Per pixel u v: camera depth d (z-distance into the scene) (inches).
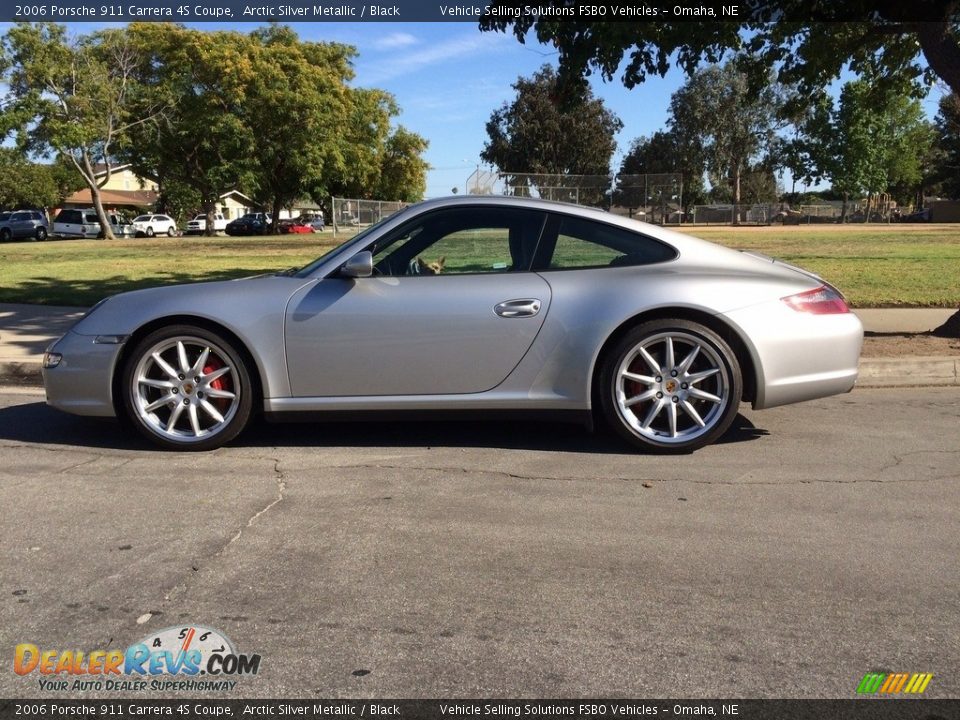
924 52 315.9
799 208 3134.8
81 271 636.1
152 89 1766.7
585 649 110.6
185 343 191.9
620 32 297.4
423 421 210.8
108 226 1716.3
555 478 178.5
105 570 133.3
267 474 181.0
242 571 133.1
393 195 2691.9
